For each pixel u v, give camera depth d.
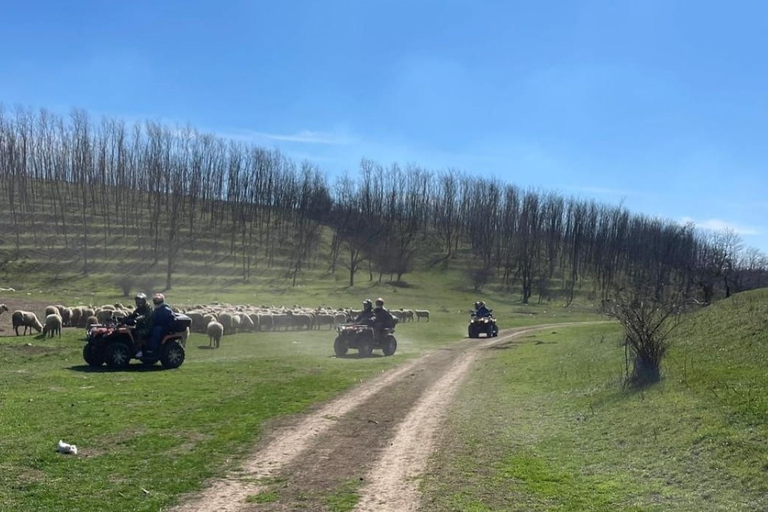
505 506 7.66
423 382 17.92
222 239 95.81
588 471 9.05
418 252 113.88
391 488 8.33
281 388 16.05
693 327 20.58
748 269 62.25
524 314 75.00
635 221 114.44
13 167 91.69
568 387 15.68
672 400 11.84
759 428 9.31
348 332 25.11
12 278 70.06
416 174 125.44
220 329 27.03
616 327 36.28
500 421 12.55
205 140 107.94
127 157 102.56
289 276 88.44
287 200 111.81
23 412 11.77
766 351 14.98
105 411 12.23
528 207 116.50
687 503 7.56
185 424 11.50
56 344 23.69
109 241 84.69
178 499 7.68
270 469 9.05
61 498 7.45
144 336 19.19
